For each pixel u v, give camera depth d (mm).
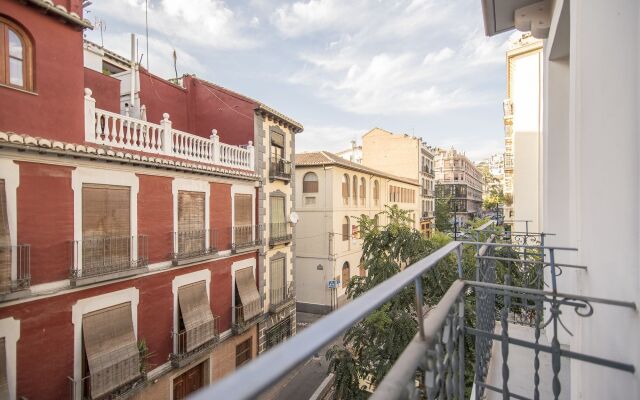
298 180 24516
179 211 11328
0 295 6758
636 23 1859
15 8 7207
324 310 23562
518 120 13992
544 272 4773
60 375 7945
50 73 7812
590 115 2408
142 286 9938
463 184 71500
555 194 5242
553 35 4629
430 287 10219
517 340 1928
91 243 8586
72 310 8203
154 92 14586
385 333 9453
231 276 13633
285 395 13914
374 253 12656
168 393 10703
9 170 7105
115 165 9203
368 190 29359
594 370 2201
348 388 9438
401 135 42375
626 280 1742
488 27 5883
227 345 13258
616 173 1967
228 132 15922
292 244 17844
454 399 1523
